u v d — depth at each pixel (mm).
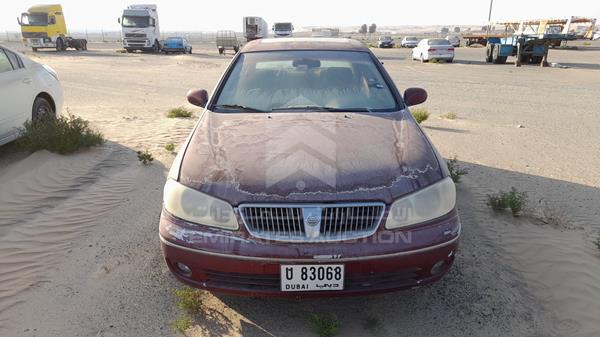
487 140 7945
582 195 5332
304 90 4148
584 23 27922
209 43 75688
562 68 24016
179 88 15070
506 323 3076
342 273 2684
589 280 3541
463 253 3916
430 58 28641
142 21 37938
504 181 5746
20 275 3553
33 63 6859
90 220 4453
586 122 9664
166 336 2924
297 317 3123
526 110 11219
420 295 3359
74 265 3693
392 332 2986
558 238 4199
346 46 4816
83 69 21938
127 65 24859
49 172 5641
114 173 5727
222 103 4031
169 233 2846
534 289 3451
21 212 4613
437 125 9250
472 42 51125
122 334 2938
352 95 4098
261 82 4250
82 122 6852
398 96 4137
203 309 3186
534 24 27016
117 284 3443
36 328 2992
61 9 40625
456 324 3061
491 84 16688
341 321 3084
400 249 2709
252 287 2785
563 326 3062
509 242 4113
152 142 7180
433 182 2908
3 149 6688
